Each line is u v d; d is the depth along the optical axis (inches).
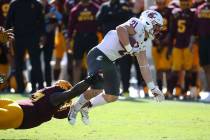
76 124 1164.5
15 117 936.9
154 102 1530.5
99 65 1044.5
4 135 1034.7
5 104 946.1
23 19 1631.4
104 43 1053.8
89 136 1040.2
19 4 1628.9
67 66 1749.5
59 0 1739.7
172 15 1644.9
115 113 1318.9
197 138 1029.8
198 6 1643.7
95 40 1673.2
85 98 1049.5
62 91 978.7
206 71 1651.1
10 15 1633.9
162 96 1040.8
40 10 1640.0
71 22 1674.5
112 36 1051.9
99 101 1057.5
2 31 1016.2
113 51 1047.6
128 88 1660.9
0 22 1712.6
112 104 1467.8
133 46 1029.8
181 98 1672.0
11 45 1676.9
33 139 1003.9
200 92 1739.7
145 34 1037.2
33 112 954.1
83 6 1665.8
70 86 992.9
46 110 962.7
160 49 1664.6
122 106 1435.8
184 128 1133.1
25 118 949.2
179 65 1652.3
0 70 1721.2
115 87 1059.9
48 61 1721.2
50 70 1723.7
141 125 1163.9
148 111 1354.6
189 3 1642.5
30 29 1637.6
